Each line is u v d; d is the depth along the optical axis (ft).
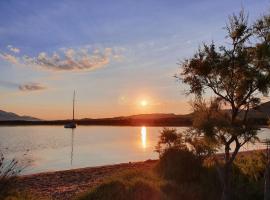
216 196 50.93
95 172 88.69
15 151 154.71
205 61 45.29
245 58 44.27
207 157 50.75
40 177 80.33
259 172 57.72
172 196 47.62
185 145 63.41
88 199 45.27
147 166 94.63
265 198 47.24
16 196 36.06
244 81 44.60
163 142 65.41
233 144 153.79
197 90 46.21
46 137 292.81
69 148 189.37
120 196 43.68
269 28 44.27
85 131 460.96
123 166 98.12
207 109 46.52
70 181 75.61
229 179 46.60
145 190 45.09
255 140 45.73
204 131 43.93
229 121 45.57
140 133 408.46
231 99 45.19
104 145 215.72
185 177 57.06
